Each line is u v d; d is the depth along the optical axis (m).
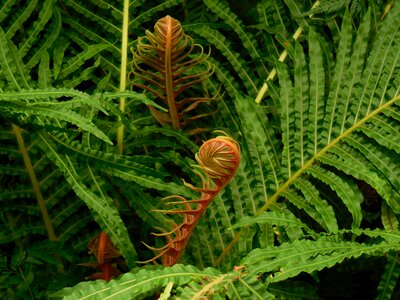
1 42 0.87
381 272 0.95
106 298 0.72
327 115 0.88
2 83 0.87
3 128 0.91
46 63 0.90
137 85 0.91
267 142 0.89
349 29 0.90
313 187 0.86
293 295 0.86
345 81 0.89
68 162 0.84
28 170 0.91
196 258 0.88
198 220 0.84
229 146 0.76
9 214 0.94
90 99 0.80
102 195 0.84
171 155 0.91
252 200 0.87
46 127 0.82
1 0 0.92
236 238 0.87
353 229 0.81
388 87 0.88
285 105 0.89
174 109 0.92
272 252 0.78
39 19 0.93
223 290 0.75
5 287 0.85
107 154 0.84
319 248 0.79
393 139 0.86
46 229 0.92
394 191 0.85
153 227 0.90
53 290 0.86
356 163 0.86
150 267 0.83
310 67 0.89
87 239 0.94
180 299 0.72
